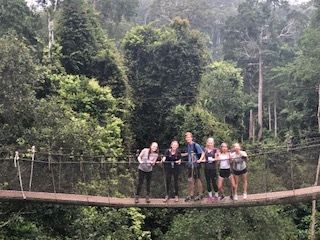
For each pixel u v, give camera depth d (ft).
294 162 37.70
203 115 78.23
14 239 37.96
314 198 32.01
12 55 46.60
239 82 109.91
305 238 65.05
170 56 87.30
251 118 129.70
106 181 38.27
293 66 98.17
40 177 36.35
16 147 42.50
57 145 45.01
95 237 42.34
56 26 79.15
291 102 100.01
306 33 86.63
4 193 34.22
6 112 44.65
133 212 50.24
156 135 84.33
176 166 33.63
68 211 41.39
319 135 80.84
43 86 61.52
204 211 50.08
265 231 50.16
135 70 88.74
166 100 85.25
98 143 52.13
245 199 32.86
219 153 32.94
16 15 67.67
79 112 63.21
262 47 137.80
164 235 58.70
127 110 77.71
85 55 76.28
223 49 144.15
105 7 119.34
